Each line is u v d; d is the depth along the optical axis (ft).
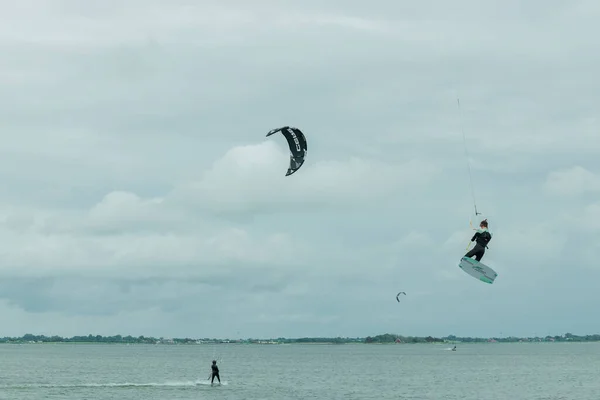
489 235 82.38
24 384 264.72
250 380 308.81
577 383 292.61
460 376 354.74
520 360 651.66
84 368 437.99
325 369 454.40
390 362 618.85
